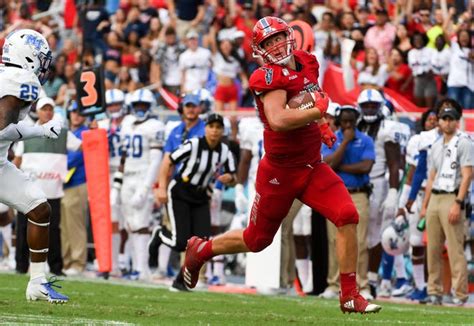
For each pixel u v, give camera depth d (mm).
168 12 61875
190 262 25562
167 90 56750
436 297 35344
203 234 35562
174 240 35250
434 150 35219
